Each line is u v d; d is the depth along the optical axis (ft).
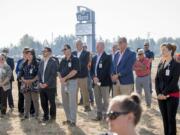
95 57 36.60
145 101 49.26
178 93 26.30
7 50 46.09
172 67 26.08
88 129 34.53
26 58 38.47
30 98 38.96
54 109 37.35
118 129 9.54
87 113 42.32
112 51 42.32
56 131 34.04
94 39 126.62
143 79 43.80
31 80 38.04
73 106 35.42
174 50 26.35
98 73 36.09
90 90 47.06
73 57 34.91
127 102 9.51
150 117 39.75
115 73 34.37
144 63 43.57
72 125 35.58
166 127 27.09
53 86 36.58
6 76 41.45
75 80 34.96
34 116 40.37
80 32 127.34
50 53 36.35
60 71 35.47
